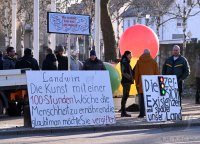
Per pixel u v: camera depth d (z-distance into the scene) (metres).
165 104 17.09
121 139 13.35
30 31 58.62
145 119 17.23
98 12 23.83
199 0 54.94
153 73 17.78
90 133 14.83
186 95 28.75
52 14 18.05
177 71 17.86
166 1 45.09
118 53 32.16
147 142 12.75
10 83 18.25
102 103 16.20
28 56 19.02
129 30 22.41
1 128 15.07
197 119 17.72
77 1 42.62
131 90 20.48
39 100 15.38
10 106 18.83
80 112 15.86
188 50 33.06
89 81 16.20
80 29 18.67
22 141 13.00
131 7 55.19
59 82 15.76
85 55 50.34
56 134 14.63
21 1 43.53
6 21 41.56
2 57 18.92
